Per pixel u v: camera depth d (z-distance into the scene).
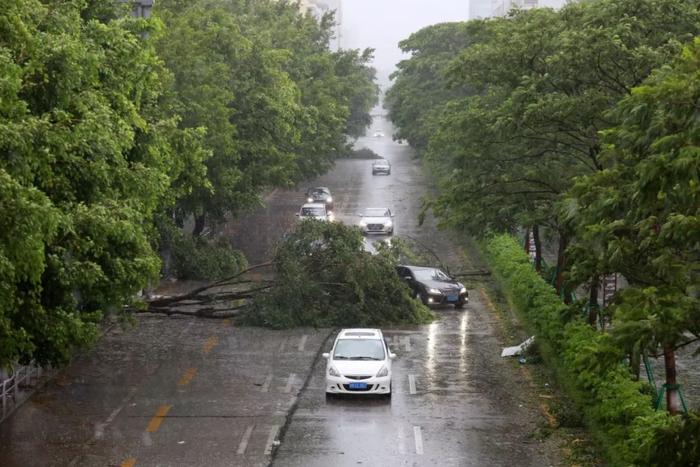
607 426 24.31
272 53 59.50
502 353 37.75
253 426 27.50
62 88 21.36
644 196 14.80
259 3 90.62
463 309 48.12
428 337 41.28
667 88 14.38
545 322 35.16
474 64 35.03
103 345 38.31
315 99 80.00
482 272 57.06
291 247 42.75
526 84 31.61
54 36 21.42
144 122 25.66
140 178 24.56
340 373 30.44
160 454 24.81
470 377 34.06
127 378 33.22
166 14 51.94
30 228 17.09
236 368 34.94
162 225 49.56
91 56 22.05
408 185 105.00
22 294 20.52
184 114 49.12
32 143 19.00
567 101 29.25
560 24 33.34
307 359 36.53
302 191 100.56
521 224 37.34
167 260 53.50
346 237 43.12
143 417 28.36
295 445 25.75
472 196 38.09
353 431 27.11
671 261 16.53
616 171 18.05
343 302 43.09
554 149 35.22
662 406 28.91
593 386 26.98
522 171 36.62
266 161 60.50
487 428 27.50
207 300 41.97
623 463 21.48
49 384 32.12
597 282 26.62
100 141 21.62
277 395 31.17
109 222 21.75
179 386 32.22
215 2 75.44
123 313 28.36
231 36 57.62
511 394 31.53
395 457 24.73
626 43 28.77
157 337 40.00
